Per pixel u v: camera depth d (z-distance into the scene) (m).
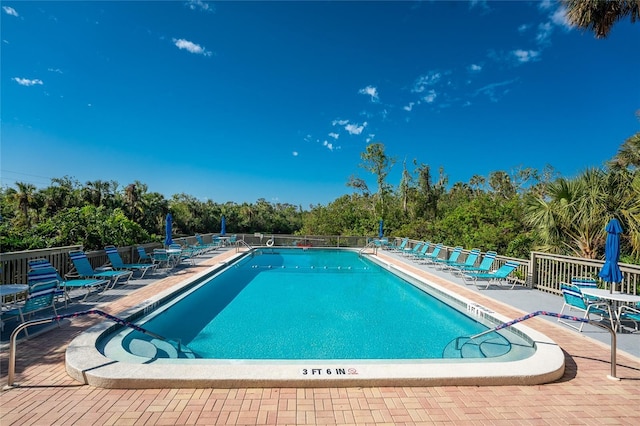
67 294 6.32
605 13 7.55
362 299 8.26
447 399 2.95
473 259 10.37
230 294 8.66
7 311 4.39
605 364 3.82
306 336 5.54
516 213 15.52
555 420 2.67
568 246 8.59
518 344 4.53
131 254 10.48
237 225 46.81
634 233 7.50
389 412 2.72
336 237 20.34
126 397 2.87
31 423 2.46
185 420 2.55
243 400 2.86
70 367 3.24
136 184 39.88
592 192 8.08
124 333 4.69
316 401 2.86
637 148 9.16
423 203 27.36
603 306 5.47
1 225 8.48
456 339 4.90
